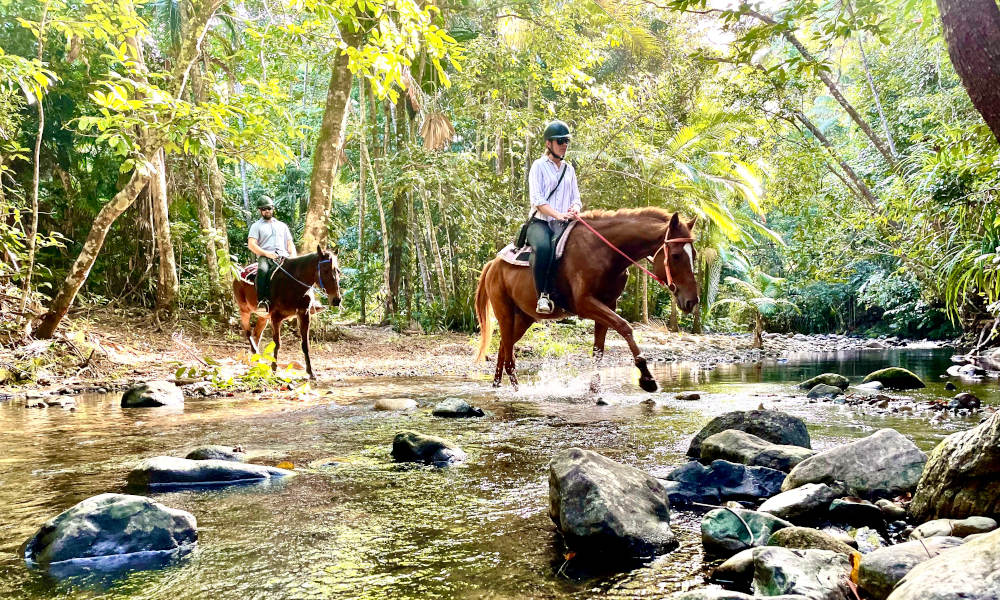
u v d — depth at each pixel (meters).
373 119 19.72
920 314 22.81
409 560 2.37
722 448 3.77
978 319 13.75
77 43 13.54
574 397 7.15
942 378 8.66
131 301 15.92
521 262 7.13
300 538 2.62
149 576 2.24
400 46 6.86
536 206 6.80
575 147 18.41
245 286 10.45
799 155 13.78
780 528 2.52
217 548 2.51
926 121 12.48
